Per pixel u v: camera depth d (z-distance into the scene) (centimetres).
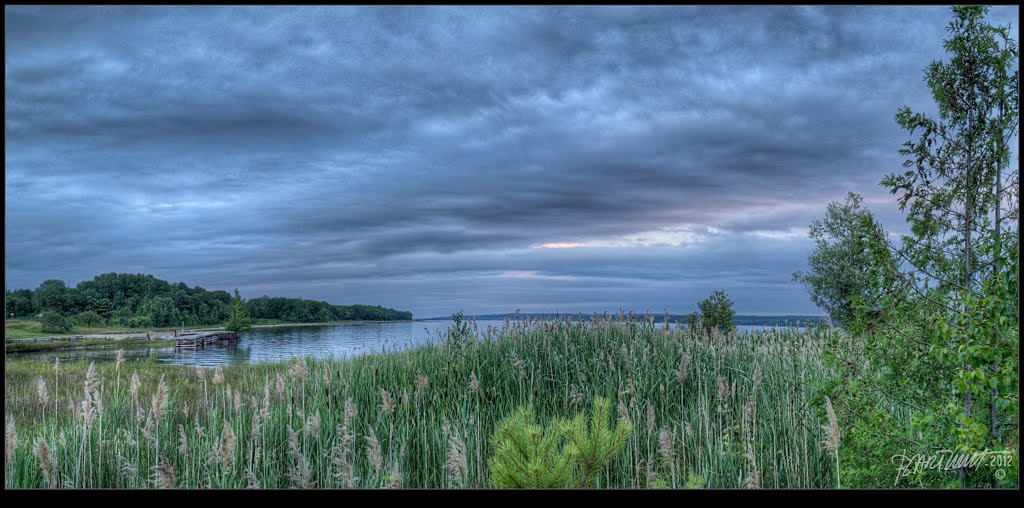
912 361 436
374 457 454
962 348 371
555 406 761
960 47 419
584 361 903
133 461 573
